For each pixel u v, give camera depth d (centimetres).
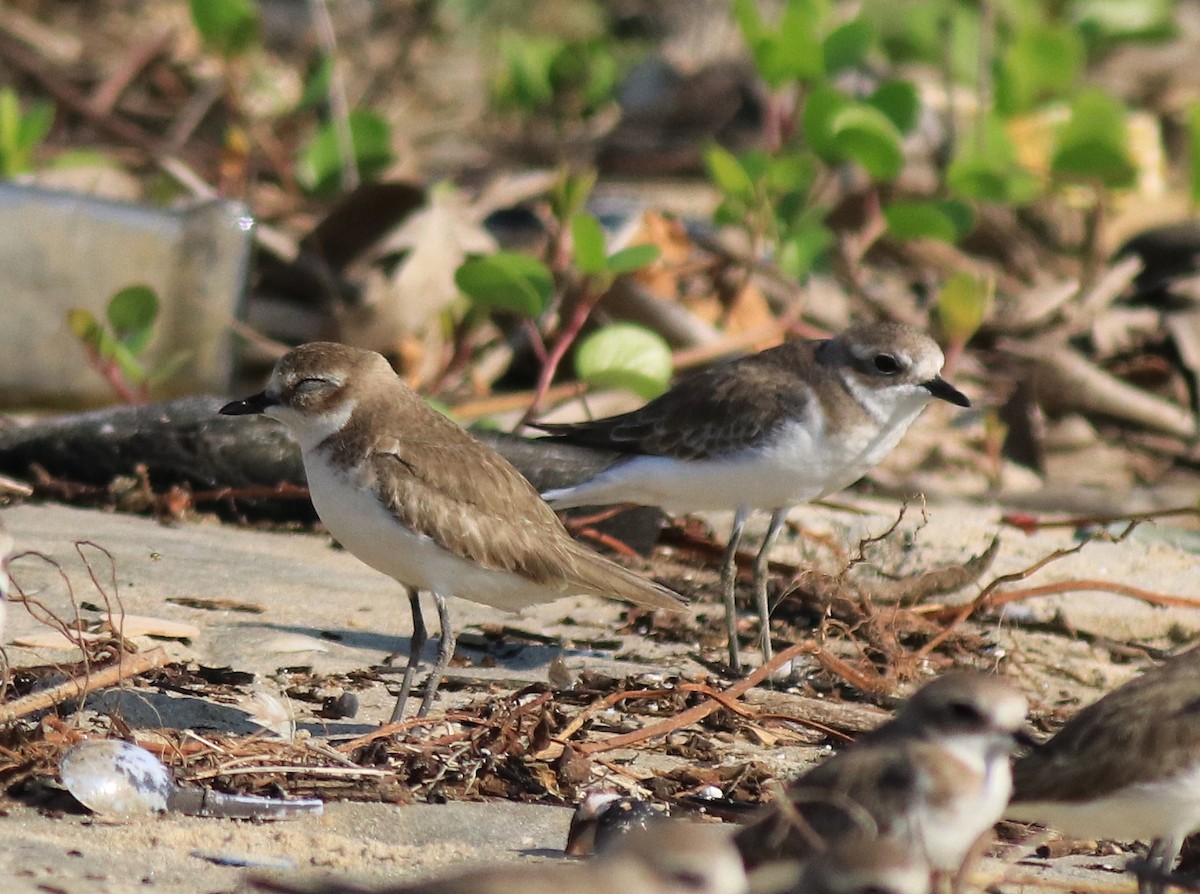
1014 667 1097
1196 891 741
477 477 925
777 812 675
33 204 1464
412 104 2492
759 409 1091
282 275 1669
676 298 1706
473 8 2731
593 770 853
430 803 809
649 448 1127
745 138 2372
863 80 2252
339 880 702
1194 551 1355
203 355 1514
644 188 2250
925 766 673
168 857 716
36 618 905
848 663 1080
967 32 2247
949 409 1619
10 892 650
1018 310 1783
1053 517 1442
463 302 1605
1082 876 775
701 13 2745
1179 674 757
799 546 1260
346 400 924
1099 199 1919
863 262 1962
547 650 1077
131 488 1279
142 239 1492
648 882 561
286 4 2609
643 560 1268
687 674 1041
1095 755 734
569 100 2412
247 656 993
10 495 1245
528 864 734
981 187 1838
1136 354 1772
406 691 910
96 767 766
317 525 1294
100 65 2272
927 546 1259
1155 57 2517
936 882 682
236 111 2006
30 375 1475
